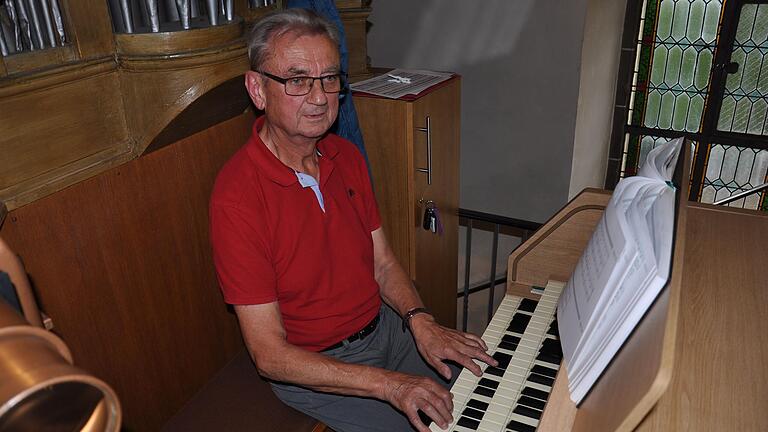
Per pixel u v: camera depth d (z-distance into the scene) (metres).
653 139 3.92
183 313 1.78
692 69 3.66
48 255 1.36
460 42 3.48
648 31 3.67
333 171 1.67
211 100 1.64
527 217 3.75
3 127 1.23
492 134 3.63
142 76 1.47
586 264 1.23
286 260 1.53
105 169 1.46
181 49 1.45
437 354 1.51
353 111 2.02
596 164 3.89
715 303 1.17
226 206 1.45
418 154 2.29
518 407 1.24
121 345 1.59
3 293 0.58
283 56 1.42
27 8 1.25
